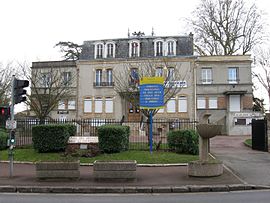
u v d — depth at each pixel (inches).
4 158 631.2
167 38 1545.3
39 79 1279.5
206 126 458.3
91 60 1551.4
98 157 607.8
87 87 1547.7
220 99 1499.8
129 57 1512.1
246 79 1499.8
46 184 420.2
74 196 374.0
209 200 342.6
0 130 775.7
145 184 418.9
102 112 1520.7
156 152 647.8
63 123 741.3
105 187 400.5
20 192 398.3
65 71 1574.8
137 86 942.4
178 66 1471.5
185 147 642.2
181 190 395.5
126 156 607.5
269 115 1342.3
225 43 1530.5
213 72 1512.1
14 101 478.3
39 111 1153.4
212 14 1595.7
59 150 656.4
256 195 366.9
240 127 1296.8
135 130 1031.6
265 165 548.1
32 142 715.4
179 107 1455.5
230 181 432.8
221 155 659.4
